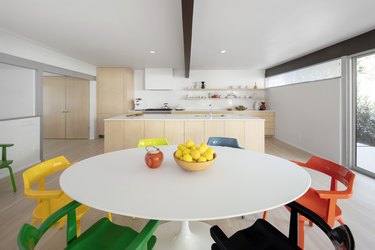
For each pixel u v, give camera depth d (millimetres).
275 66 6793
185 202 951
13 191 2855
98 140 6516
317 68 4812
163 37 3818
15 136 3684
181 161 1288
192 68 7199
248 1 2508
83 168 1411
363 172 3564
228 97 7555
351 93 3854
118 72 6691
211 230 1016
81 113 6680
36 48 4258
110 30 3463
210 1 2502
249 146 4270
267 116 6934
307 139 5125
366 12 2789
